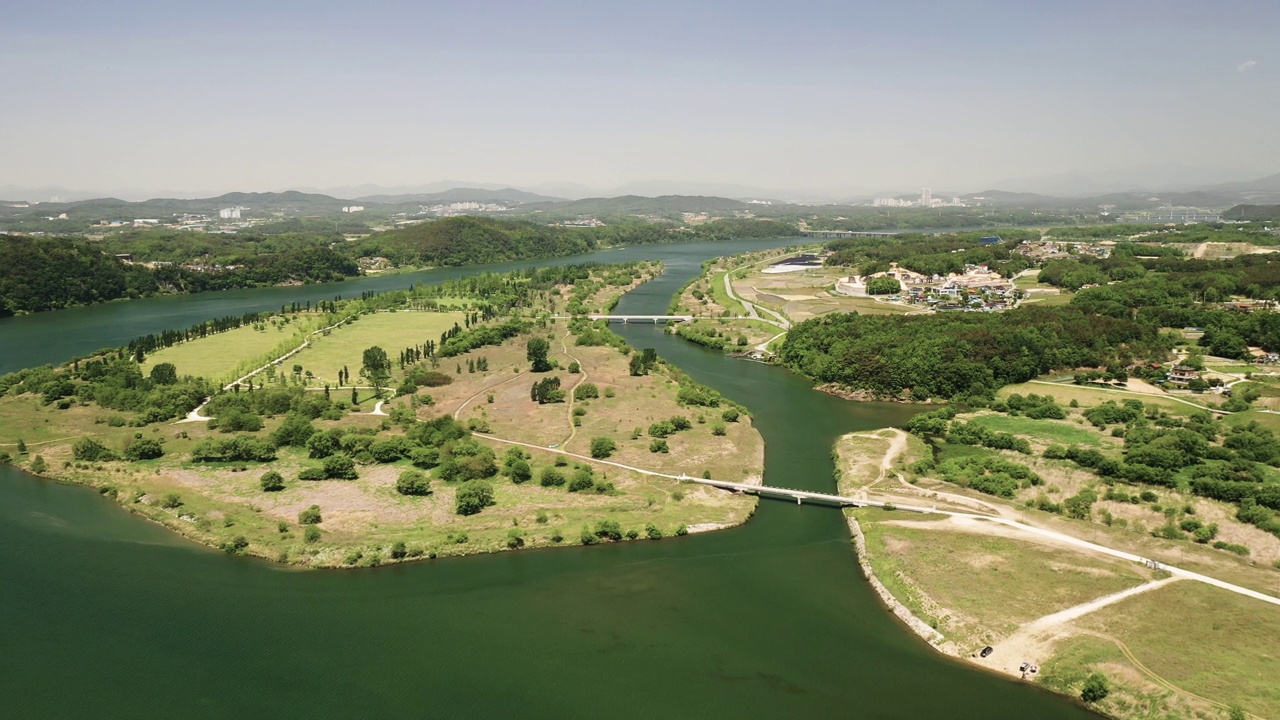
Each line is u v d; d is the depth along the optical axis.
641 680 115.56
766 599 137.62
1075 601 129.25
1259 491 159.12
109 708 108.75
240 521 161.38
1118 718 106.25
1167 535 153.12
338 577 143.38
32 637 124.25
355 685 114.19
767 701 111.00
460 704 110.31
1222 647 115.25
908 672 117.31
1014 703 110.12
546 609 134.00
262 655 120.81
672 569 147.75
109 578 141.88
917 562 144.62
